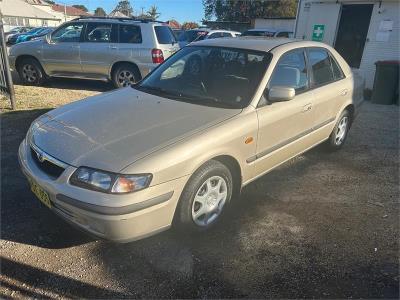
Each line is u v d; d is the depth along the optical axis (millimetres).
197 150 2762
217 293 2531
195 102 3434
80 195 2473
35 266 2680
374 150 5559
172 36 9164
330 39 11289
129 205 2436
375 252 3051
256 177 3617
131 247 2938
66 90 8719
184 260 2826
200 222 3072
